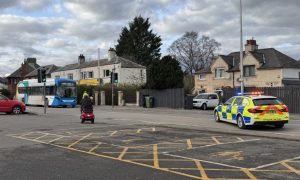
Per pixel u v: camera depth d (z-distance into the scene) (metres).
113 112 34.41
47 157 11.14
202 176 8.52
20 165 9.97
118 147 12.92
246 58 52.50
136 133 16.89
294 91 31.80
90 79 69.50
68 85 46.06
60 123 22.53
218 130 17.44
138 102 48.72
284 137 14.62
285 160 10.27
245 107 18.59
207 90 58.75
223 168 9.36
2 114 31.14
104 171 9.15
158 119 25.53
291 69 49.62
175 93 43.44
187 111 36.62
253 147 12.55
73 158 10.94
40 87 49.12
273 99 18.66
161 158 10.80
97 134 16.69
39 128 19.64
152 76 45.12
